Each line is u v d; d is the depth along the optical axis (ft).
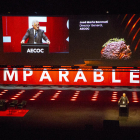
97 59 65.98
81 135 36.14
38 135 36.60
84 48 65.92
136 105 55.01
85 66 68.85
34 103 56.85
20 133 37.88
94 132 37.11
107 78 71.20
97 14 64.80
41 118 46.47
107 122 38.81
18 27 66.49
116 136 36.17
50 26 66.08
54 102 57.67
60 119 45.88
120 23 64.54
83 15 65.05
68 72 72.08
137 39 64.49
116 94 64.90
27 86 73.41
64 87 72.18
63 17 65.51
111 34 65.00
